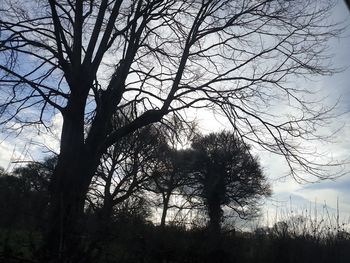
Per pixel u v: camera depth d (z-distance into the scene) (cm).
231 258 1314
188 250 1180
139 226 981
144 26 1585
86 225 816
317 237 1512
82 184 1212
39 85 1303
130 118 1658
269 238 1577
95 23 1502
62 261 730
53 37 1422
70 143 1312
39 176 908
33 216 779
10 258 719
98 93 1470
